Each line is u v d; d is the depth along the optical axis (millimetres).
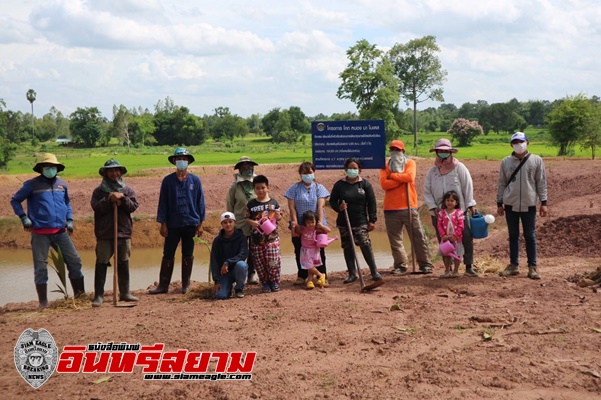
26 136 128125
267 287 9594
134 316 8227
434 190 10062
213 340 6820
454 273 9922
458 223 9664
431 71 86000
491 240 13648
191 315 8039
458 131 82875
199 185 10055
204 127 132250
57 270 9391
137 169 44875
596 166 28359
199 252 20156
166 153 85625
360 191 9797
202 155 68750
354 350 6328
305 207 9805
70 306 9078
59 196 9477
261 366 5934
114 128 128125
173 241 10039
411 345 6398
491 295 8508
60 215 9430
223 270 9156
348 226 9625
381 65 61500
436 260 12281
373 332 6910
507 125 129125
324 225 9766
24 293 14141
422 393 5125
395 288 9281
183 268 10141
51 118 187625
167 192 9922
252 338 6836
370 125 11188
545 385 5223
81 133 123938
